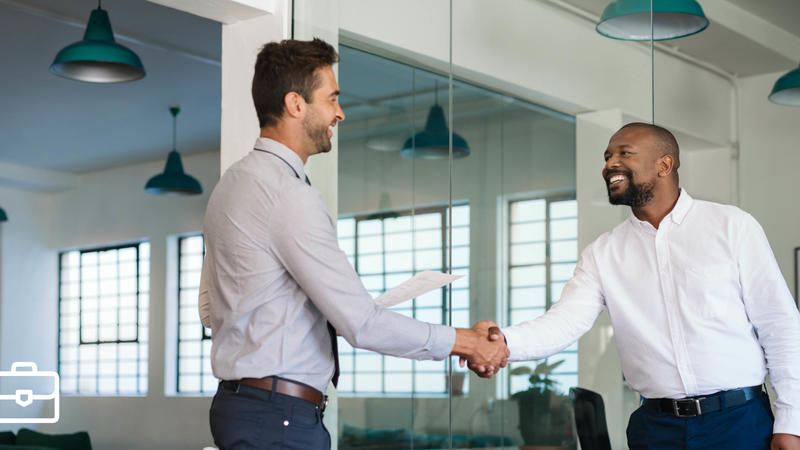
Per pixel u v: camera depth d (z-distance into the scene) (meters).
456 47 2.71
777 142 1.88
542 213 2.49
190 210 9.10
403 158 2.84
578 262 2.33
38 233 10.36
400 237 2.88
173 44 5.79
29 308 10.18
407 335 1.82
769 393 1.92
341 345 2.94
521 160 2.55
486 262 2.68
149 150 8.98
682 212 2.01
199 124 7.99
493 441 2.62
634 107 2.15
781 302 1.85
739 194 1.93
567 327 2.22
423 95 2.81
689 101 2.02
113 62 4.31
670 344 2.01
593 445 2.21
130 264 9.80
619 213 2.19
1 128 8.02
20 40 5.71
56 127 8.02
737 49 1.96
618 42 2.20
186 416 8.74
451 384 2.76
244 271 1.75
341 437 2.90
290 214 1.73
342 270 1.74
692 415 1.96
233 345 1.78
